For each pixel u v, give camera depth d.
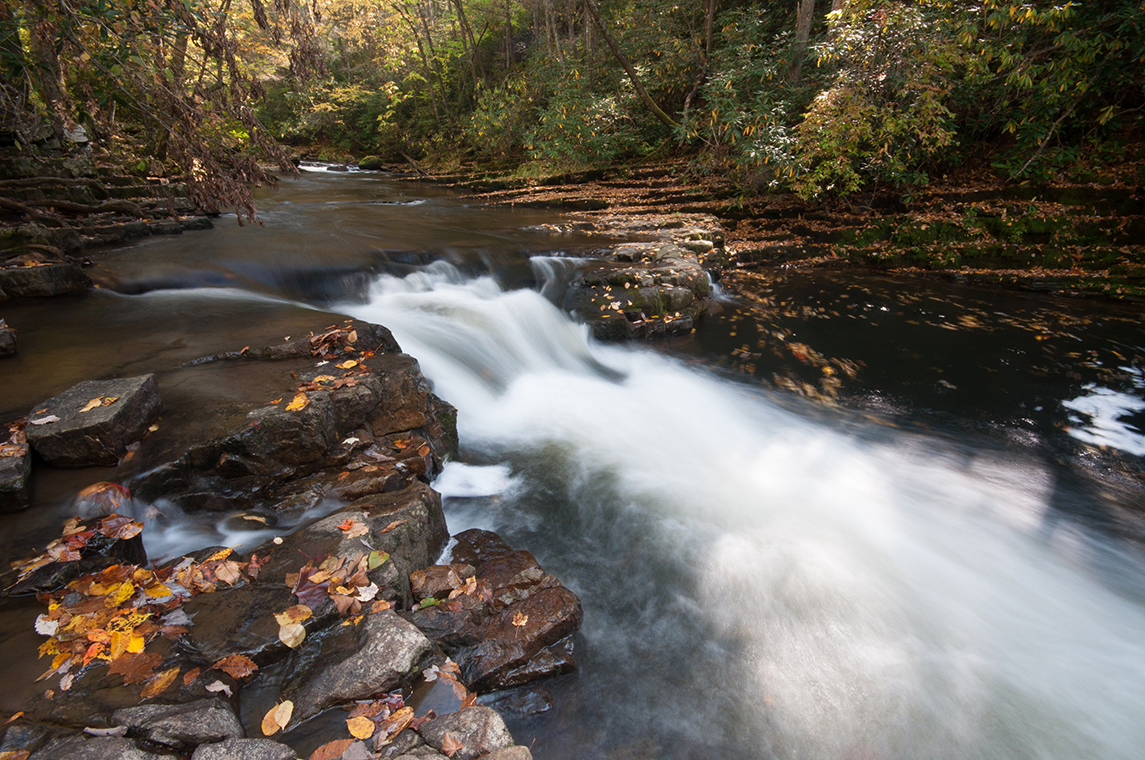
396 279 7.27
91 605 2.42
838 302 8.53
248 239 8.41
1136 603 3.53
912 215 10.33
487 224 10.93
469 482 4.44
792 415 5.72
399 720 2.06
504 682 2.73
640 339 7.41
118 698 2.03
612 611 3.31
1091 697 2.91
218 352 4.46
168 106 4.84
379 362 4.44
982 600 3.51
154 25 4.62
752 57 12.91
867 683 2.94
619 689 2.83
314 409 3.50
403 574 2.87
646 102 14.36
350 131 29.72
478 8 25.22
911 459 4.98
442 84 25.80
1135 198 8.65
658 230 10.23
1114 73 8.91
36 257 6.14
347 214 11.73
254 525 3.20
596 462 4.85
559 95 15.86
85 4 4.32
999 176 10.47
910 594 3.53
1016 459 4.95
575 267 8.30
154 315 5.39
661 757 2.53
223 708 2.03
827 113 9.96
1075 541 4.03
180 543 3.09
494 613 2.95
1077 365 6.42
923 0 9.36
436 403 4.64
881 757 2.59
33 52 5.20
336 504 3.36
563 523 4.06
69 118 8.83
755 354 7.00
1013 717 2.79
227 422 3.49
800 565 3.72
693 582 3.55
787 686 2.91
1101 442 5.13
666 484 4.58
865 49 9.69
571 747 2.55
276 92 27.84
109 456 3.15
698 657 3.04
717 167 13.43
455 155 23.55
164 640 2.30
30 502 2.91
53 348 4.57
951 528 4.14
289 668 2.29
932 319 7.81
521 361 6.55
